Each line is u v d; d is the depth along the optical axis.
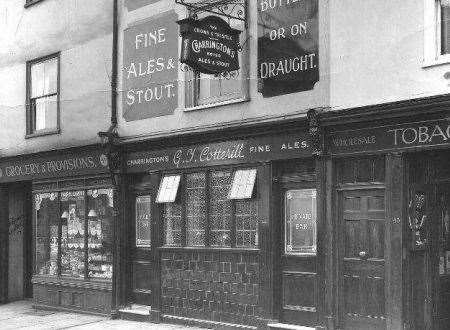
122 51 13.22
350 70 9.48
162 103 12.34
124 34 13.20
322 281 9.69
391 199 8.93
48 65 15.10
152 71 12.58
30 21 15.56
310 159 10.15
